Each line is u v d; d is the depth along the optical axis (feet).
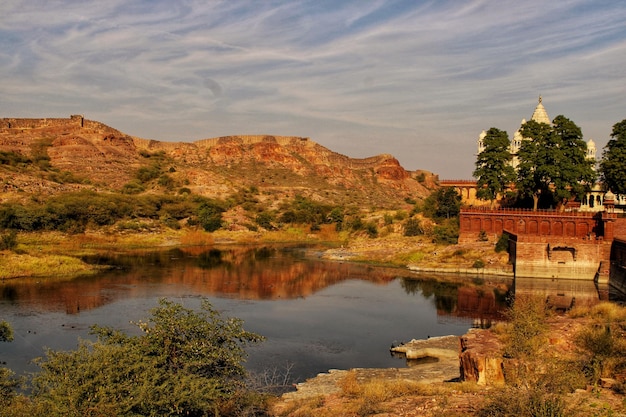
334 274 234.17
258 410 66.59
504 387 63.00
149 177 547.90
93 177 535.60
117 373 54.95
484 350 83.05
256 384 79.41
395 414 61.93
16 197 359.25
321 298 181.16
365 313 158.92
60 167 548.72
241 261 271.69
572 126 259.80
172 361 61.05
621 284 195.52
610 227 220.43
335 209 443.73
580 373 70.23
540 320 95.30
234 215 436.35
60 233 323.16
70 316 146.61
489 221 267.59
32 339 124.36
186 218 412.77
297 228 424.05
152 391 53.93
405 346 119.85
